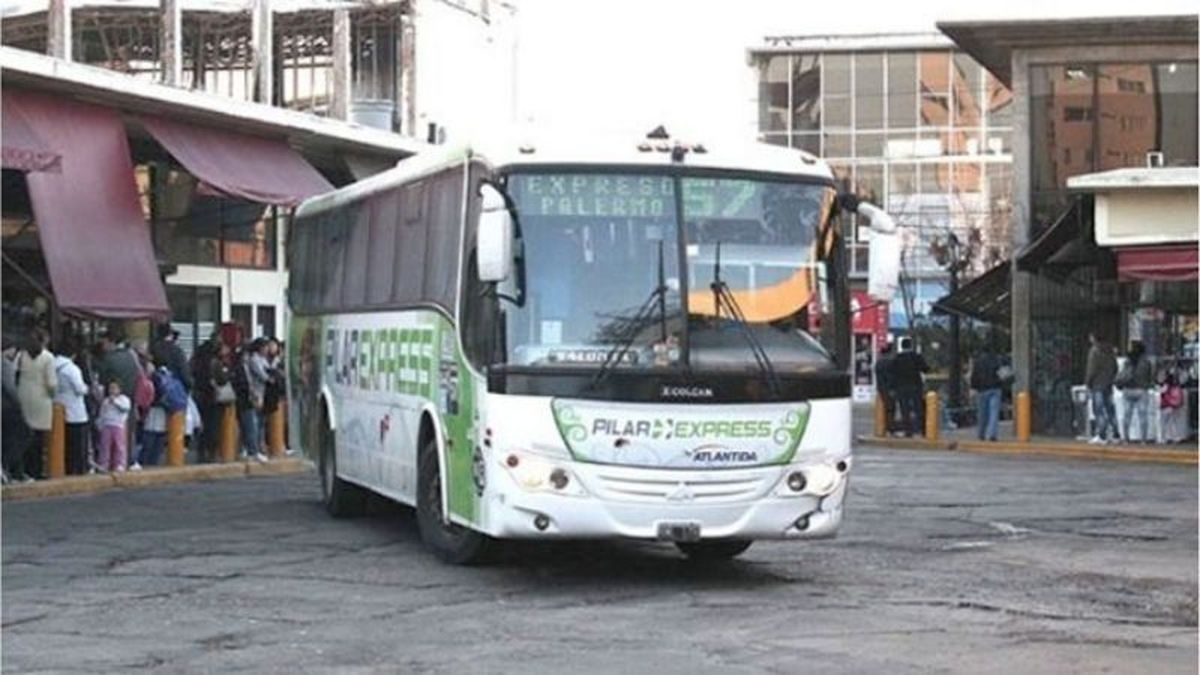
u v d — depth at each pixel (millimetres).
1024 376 33406
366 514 18422
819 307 12898
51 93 23141
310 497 20812
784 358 12664
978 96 65375
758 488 12531
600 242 12609
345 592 12758
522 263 12508
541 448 12336
